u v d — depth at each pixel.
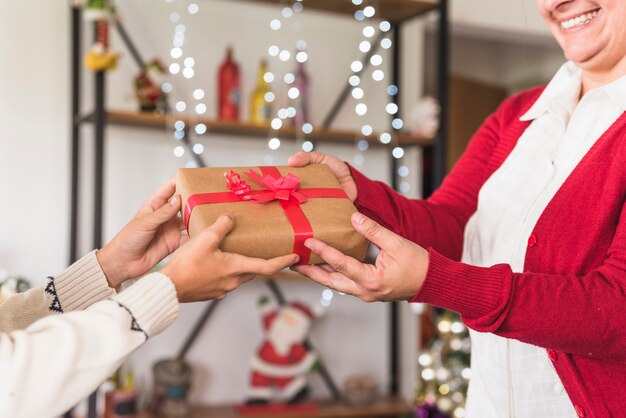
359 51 3.04
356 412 2.76
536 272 1.02
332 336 3.02
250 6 2.83
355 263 0.91
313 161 1.15
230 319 2.84
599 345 0.90
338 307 3.03
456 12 3.20
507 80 4.72
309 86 2.81
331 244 0.94
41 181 2.55
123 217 2.67
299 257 0.94
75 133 2.49
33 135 2.54
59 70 2.57
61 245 2.59
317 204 1.00
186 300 0.87
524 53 4.61
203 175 1.03
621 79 1.04
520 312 0.89
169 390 2.53
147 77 2.48
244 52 2.83
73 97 2.48
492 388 1.13
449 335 2.64
